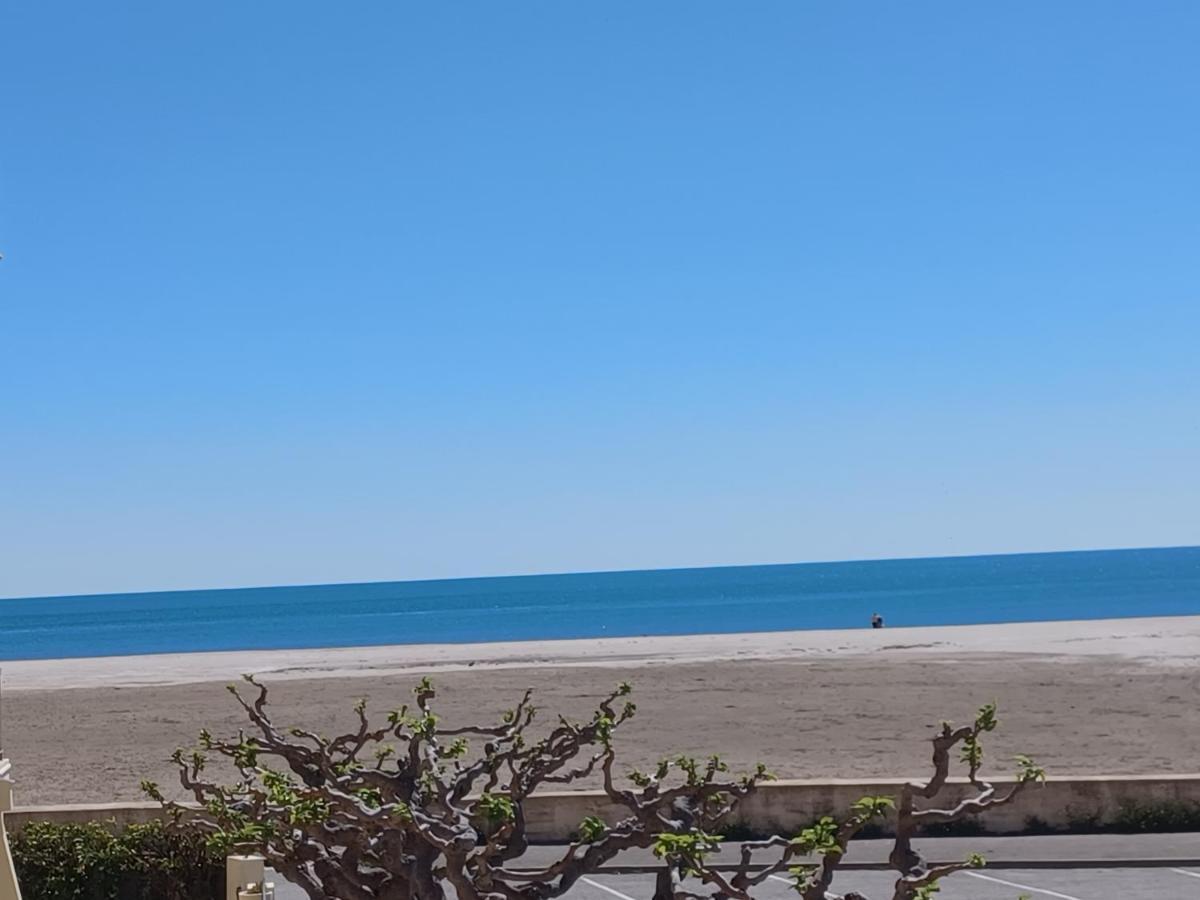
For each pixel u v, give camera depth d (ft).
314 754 32.35
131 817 60.54
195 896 43.57
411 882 28.84
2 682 173.47
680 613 390.21
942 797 64.85
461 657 190.39
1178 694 120.78
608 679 143.54
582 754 90.79
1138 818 64.28
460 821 28.58
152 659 212.84
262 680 156.76
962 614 334.44
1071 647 178.91
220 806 30.96
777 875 55.47
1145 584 501.15
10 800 36.11
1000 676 139.23
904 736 98.58
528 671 156.66
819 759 88.12
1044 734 98.37
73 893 43.75
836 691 128.57
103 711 129.08
